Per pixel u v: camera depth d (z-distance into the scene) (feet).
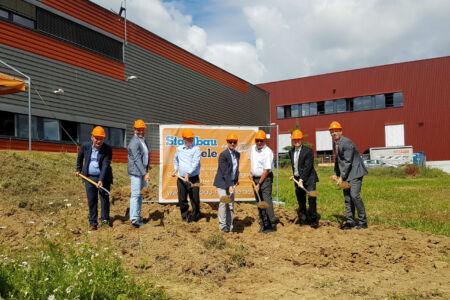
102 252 20.94
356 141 162.50
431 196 59.57
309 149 32.27
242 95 133.28
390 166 128.57
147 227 28.81
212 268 22.39
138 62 87.76
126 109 83.46
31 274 16.93
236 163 31.07
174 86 99.71
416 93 153.89
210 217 33.91
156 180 44.37
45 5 66.74
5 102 59.26
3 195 34.22
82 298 15.92
